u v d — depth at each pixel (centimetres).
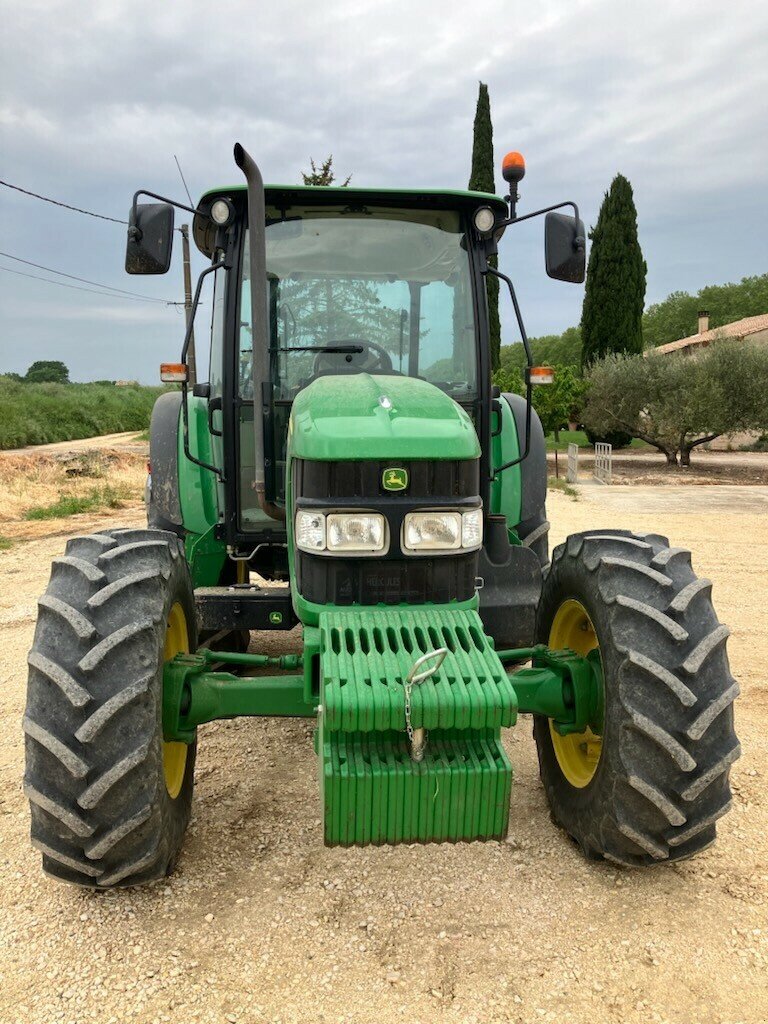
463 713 229
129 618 250
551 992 232
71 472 1731
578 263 367
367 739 243
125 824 242
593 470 2230
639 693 252
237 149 269
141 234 337
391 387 299
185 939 254
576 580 297
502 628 357
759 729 421
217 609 359
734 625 618
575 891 278
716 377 2214
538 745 338
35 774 241
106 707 236
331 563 266
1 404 3212
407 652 247
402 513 265
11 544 963
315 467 266
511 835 314
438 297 384
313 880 286
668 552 276
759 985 235
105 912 268
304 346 379
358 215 379
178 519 400
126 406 4338
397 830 240
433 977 238
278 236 377
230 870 292
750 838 314
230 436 376
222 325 383
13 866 297
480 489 376
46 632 248
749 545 970
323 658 242
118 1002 229
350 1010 226
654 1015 223
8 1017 224
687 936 255
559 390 2466
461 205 380
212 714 285
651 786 250
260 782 364
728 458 2650
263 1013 225
